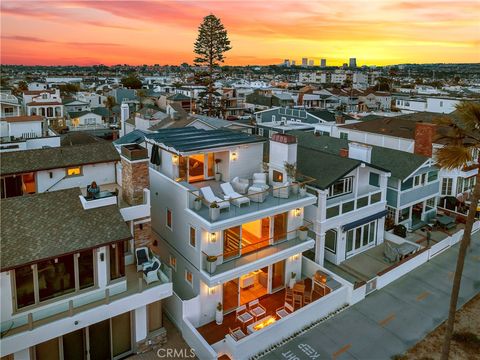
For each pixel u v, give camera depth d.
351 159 25.97
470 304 22.38
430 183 32.62
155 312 18.38
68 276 15.79
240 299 21.86
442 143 33.19
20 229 15.59
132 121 57.56
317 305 20.62
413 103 82.00
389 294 23.28
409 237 30.62
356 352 18.42
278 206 21.38
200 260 19.66
